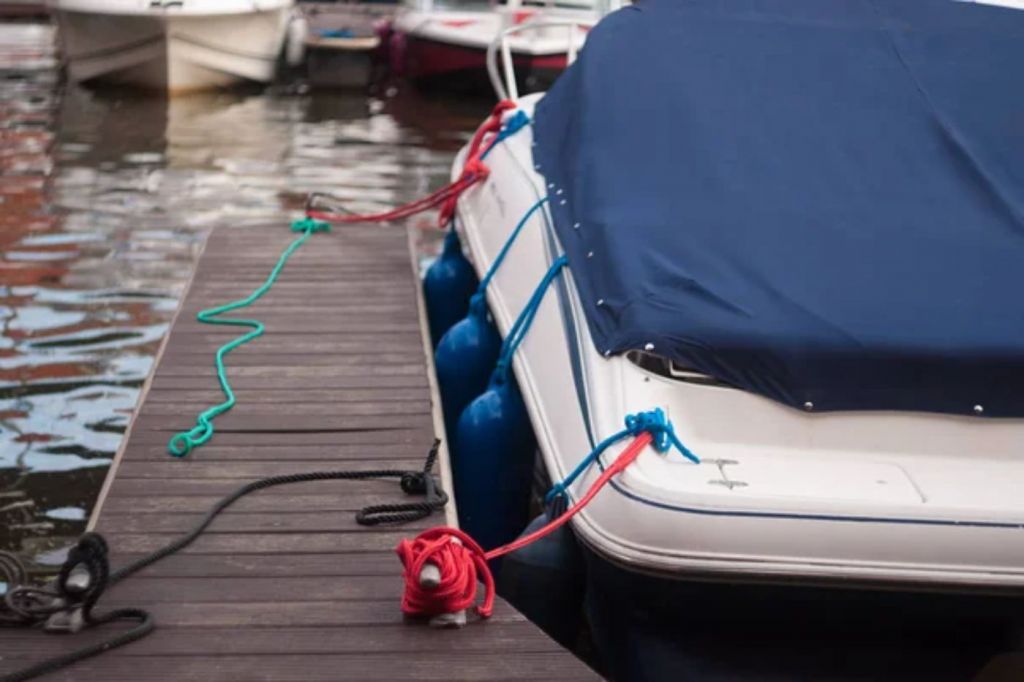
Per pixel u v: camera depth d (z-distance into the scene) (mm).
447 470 3814
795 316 3352
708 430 3238
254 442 4004
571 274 3914
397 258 6352
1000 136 4148
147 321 6512
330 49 15992
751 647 3184
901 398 3297
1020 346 3295
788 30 4582
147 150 11359
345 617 2988
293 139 12258
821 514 2949
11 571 4023
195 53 14711
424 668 2797
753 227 3732
